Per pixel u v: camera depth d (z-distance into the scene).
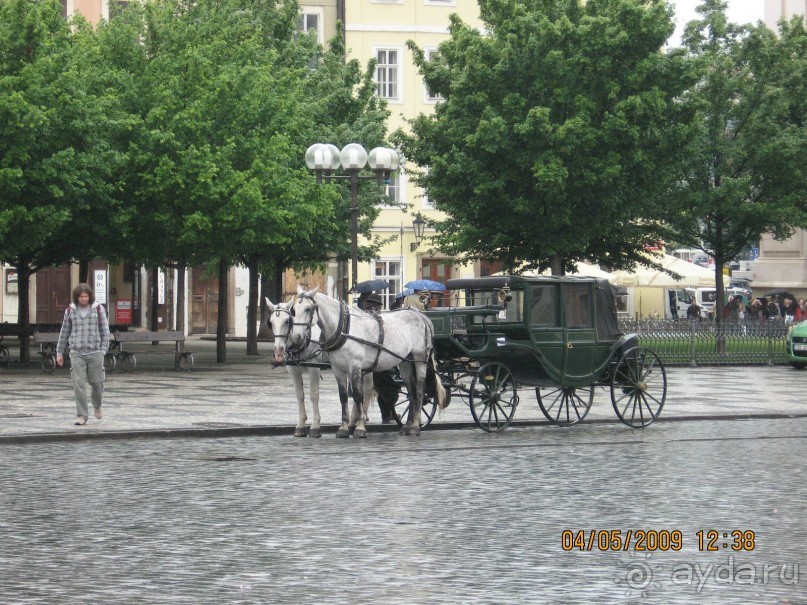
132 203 39.59
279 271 49.81
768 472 17.97
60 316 64.88
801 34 51.84
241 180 38.66
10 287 64.06
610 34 42.44
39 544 12.58
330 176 32.91
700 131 43.28
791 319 50.41
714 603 10.08
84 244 40.75
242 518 14.05
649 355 29.23
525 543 12.58
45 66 36.53
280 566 11.48
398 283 70.06
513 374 23.84
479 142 42.31
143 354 50.69
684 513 14.36
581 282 24.38
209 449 20.86
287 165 43.25
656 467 18.52
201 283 69.81
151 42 43.56
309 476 17.48
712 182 51.81
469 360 23.95
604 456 19.88
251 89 40.41
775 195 50.41
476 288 24.03
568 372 24.22
